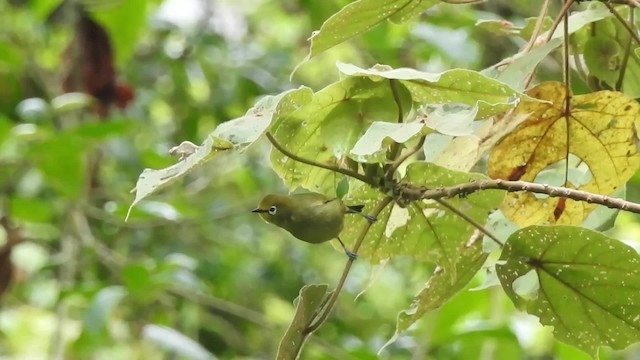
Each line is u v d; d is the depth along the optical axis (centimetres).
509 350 679
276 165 481
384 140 470
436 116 467
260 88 952
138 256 949
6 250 721
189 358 799
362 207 478
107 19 719
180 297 878
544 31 505
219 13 1066
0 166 759
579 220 488
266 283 1022
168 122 1022
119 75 840
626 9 498
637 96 499
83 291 666
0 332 959
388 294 1028
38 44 947
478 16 789
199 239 1005
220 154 467
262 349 978
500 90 470
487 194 485
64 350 766
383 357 827
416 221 486
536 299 484
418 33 754
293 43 1129
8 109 866
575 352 606
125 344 898
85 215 812
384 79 474
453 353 809
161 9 966
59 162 662
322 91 474
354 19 479
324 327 943
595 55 497
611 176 488
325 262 1057
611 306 481
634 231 845
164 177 465
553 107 483
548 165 486
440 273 490
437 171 477
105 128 637
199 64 954
